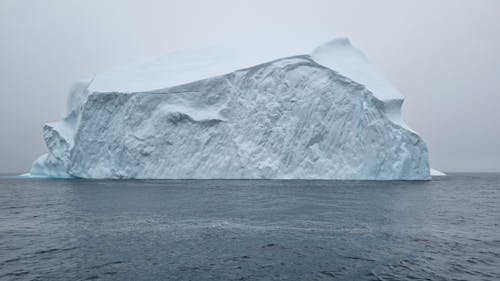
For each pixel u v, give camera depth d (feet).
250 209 101.71
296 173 207.62
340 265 51.96
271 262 53.36
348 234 70.74
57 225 80.84
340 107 211.20
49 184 209.97
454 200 131.95
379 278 46.85
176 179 213.46
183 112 215.10
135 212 98.07
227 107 217.77
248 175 209.15
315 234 70.64
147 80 239.91
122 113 222.89
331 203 112.78
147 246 62.08
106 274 48.42
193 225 79.51
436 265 51.96
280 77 219.82
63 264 52.49
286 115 215.10
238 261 53.83
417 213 97.04
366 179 202.28
